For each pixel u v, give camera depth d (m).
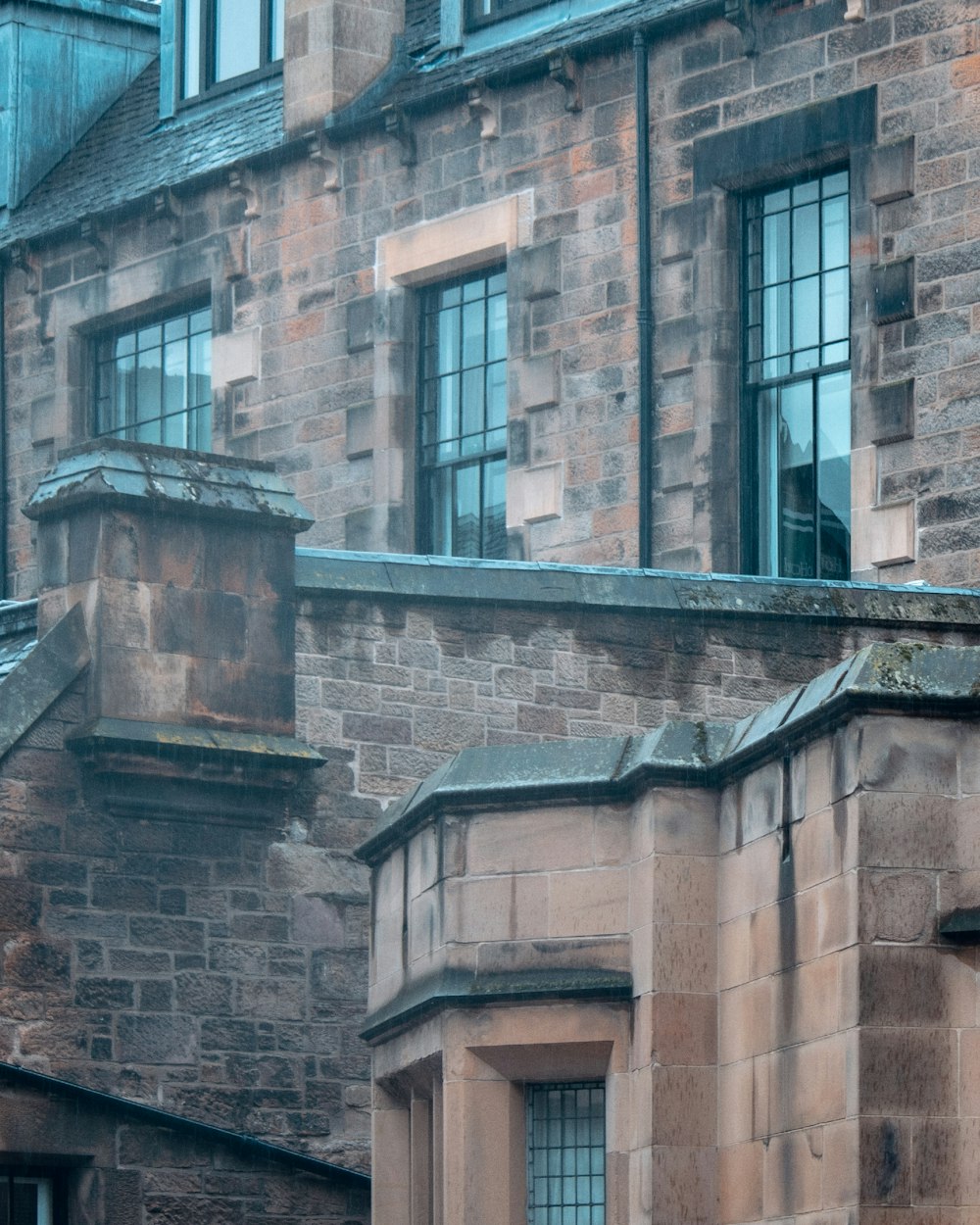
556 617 32.16
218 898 29.56
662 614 32.69
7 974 28.27
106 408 49.44
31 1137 28.11
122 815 29.12
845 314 38.97
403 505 44.03
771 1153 19.33
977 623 34.22
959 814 18.41
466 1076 21.45
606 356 41.16
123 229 48.62
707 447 39.69
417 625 31.34
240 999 29.52
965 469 36.94
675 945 20.47
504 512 43.03
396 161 44.38
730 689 32.94
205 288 47.38
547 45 42.66
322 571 30.81
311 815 30.25
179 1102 28.98
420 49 45.91
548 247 42.03
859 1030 18.06
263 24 48.34
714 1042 20.39
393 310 44.28
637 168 40.91
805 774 19.27
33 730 28.75
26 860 28.52
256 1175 29.22
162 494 29.36
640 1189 20.30
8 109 51.53
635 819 21.06
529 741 31.66
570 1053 21.11
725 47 40.06
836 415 39.00
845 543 38.78
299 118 45.66
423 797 22.33
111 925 28.91
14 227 50.94
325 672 30.66
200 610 29.59
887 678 18.53
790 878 19.38
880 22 38.34
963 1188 17.94
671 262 40.56
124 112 51.59
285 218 45.97
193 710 29.36
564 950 21.27
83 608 29.30
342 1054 29.97
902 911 18.23
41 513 29.91
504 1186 21.34
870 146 38.25
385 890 24.02
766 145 39.38
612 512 40.94
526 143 42.50
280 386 45.94
